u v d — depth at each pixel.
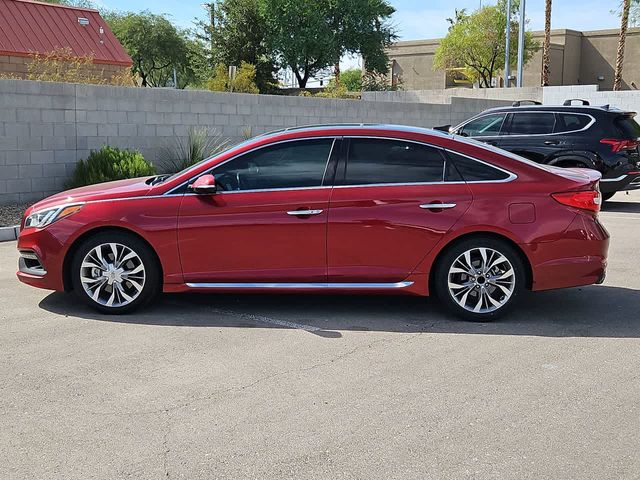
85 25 24.64
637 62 50.16
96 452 3.83
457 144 6.21
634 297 7.09
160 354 5.34
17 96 11.73
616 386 4.74
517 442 3.94
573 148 12.82
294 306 6.71
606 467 3.67
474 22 45.19
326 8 41.81
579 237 6.09
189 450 3.85
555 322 6.23
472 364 5.15
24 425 4.15
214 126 14.93
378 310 6.59
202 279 6.23
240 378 4.87
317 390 4.66
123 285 6.32
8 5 23.33
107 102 12.98
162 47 41.88
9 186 11.84
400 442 3.94
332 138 6.27
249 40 41.78
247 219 6.12
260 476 3.58
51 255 6.29
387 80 50.69
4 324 6.07
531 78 51.00
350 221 6.09
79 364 5.12
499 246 6.09
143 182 6.74
